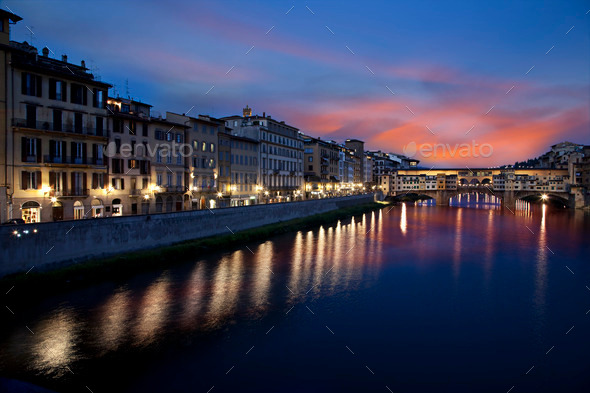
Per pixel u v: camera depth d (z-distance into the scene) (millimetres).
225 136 72438
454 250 56969
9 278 31125
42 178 42094
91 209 47688
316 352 25016
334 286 38375
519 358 24844
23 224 32438
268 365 23297
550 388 21547
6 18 39031
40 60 44969
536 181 148000
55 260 34875
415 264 47812
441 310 32438
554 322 30297
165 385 21016
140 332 26844
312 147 116125
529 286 39125
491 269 45594
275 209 74188
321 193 117250
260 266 44406
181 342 25719
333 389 21047
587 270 45375
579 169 138125
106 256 39719
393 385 21578
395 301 34406
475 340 27156
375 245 60250
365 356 24656
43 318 28047
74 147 45344
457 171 173000
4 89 38750
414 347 26000
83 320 28109
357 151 167625
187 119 62969
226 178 72750
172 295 33844
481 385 21844
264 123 87688
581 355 25234
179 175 61250
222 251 51094
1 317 27969
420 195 199875
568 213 117875
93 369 22266
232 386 21094
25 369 21938
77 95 45719
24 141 40469
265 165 87062
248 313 30781
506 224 88500
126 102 54656
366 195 137250
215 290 35625
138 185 54094
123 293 33562
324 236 68062
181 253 45875
